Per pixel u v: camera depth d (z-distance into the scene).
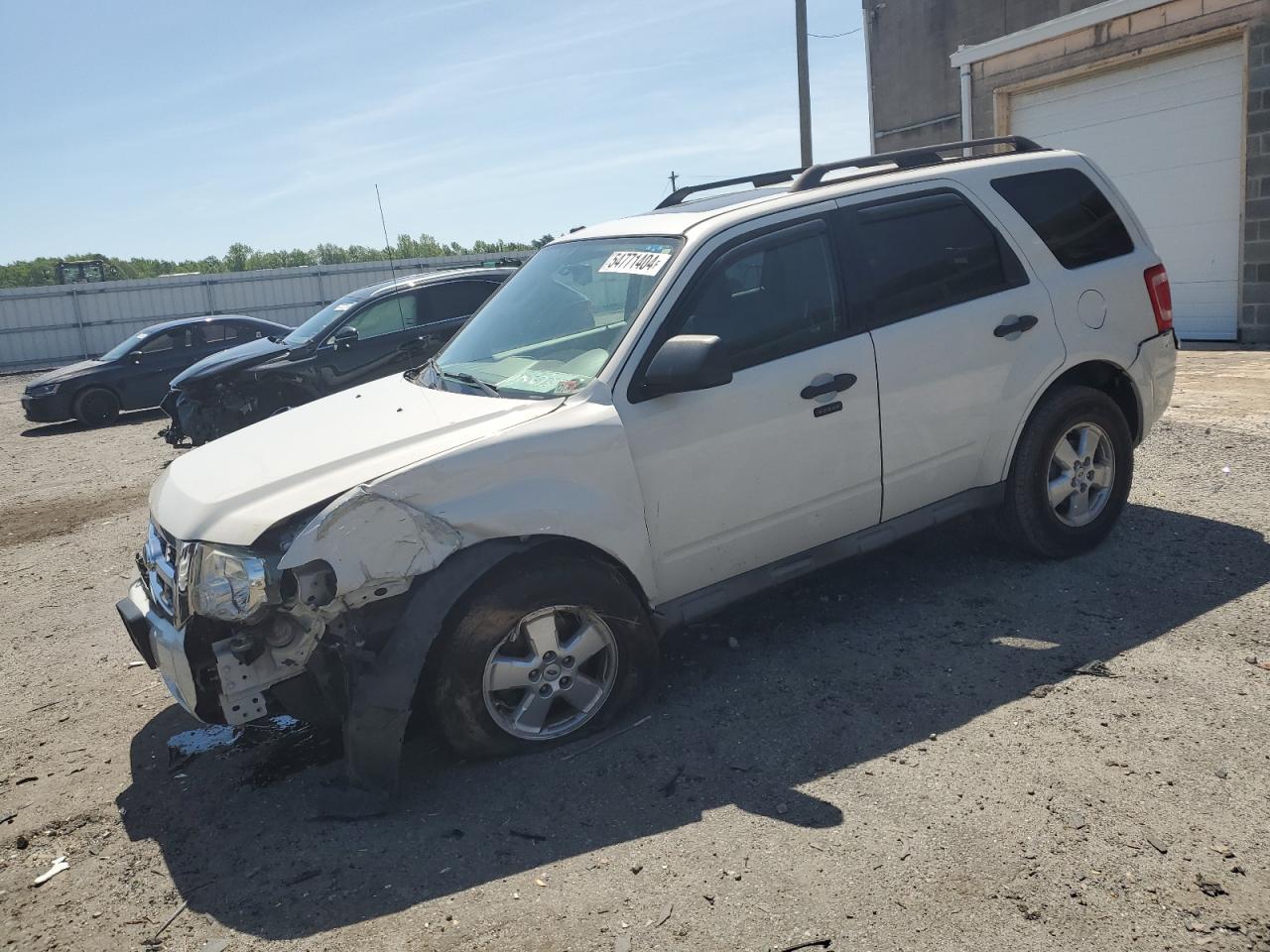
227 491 3.52
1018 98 13.37
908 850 2.88
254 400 10.44
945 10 16.84
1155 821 2.91
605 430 3.67
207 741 4.13
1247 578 4.56
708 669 4.22
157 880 3.16
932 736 3.50
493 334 4.53
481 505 3.43
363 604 3.32
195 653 3.39
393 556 3.29
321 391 10.29
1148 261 5.12
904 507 4.48
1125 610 4.36
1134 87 11.85
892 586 4.93
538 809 3.30
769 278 4.11
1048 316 4.71
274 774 3.77
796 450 4.07
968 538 5.45
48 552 7.73
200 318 16.84
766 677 4.09
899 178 4.54
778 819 3.11
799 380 4.04
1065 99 12.75
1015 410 4.64
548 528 3.52
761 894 2.76
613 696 3.79
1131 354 5.00
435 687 3.46
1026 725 3.50
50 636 5.73
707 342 3.56
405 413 3.98
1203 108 11.16
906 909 2.64
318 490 3.39
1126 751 3.28
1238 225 11.04
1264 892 2.59
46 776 3.96
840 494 4.24
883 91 18.55
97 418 15.80
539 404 3.78
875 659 4.15
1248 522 5.30
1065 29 12.22
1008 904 2.62
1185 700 3.56
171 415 11.27
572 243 4.77
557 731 3.70
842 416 4.15
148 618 3.64
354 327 10.54
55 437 15.07
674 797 3.29
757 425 3.96
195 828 3.45
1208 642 3.98
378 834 3.26
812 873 2.83
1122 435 5.02
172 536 3.59
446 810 3.36
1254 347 10.80
